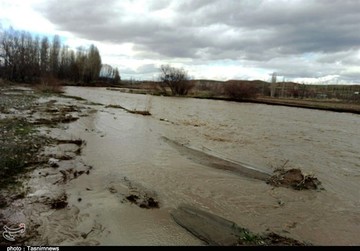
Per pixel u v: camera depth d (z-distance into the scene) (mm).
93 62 103938
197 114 32969
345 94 85438
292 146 18281
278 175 11914
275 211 8914
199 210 8625
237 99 61969
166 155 14367
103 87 93938
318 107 47312
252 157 15055
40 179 9898
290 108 46000
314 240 7379
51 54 93250
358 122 30844
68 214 7789
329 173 13062
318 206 9445
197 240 6953
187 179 11172
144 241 6820
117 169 11750
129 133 19141
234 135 21000
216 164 13289
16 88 52062
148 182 10617
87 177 10578
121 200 8898
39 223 7223
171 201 9141
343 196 10422
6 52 72562
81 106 31984
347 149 18000
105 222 7547
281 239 7234
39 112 24109
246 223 8047
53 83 62844
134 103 42125
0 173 9727
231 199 9586
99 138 16938
